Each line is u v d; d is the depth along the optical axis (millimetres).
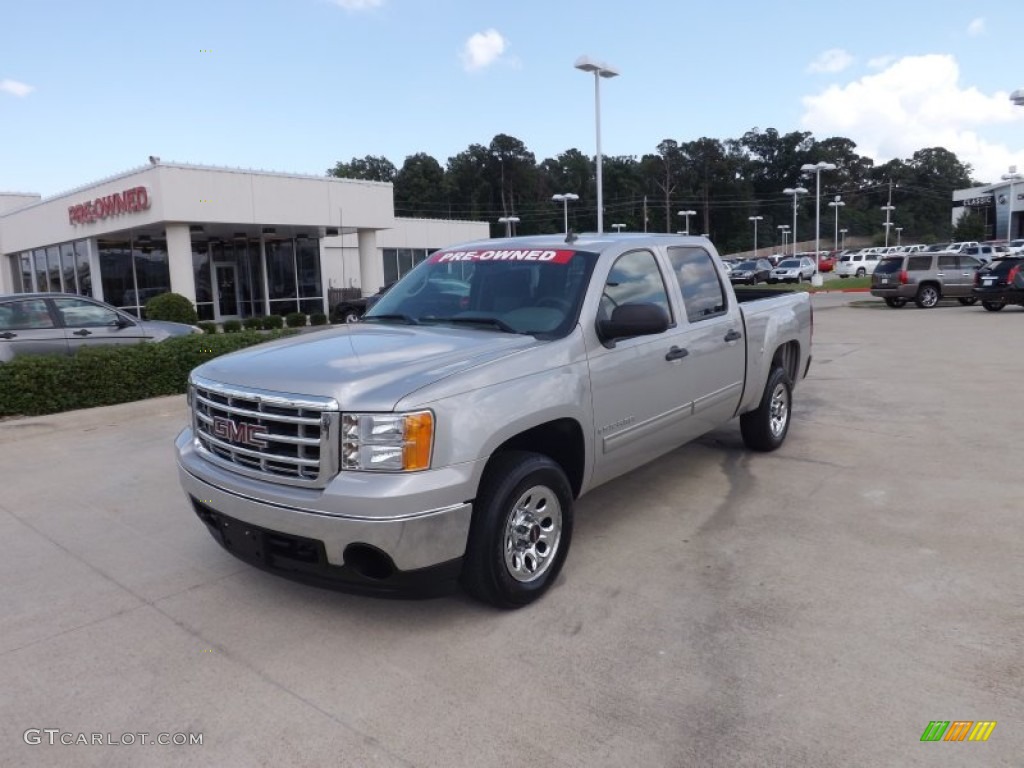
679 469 6363
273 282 30266
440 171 115312
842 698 3064
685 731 2893
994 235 81750
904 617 3705
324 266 32344
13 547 4941
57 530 5242
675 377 5008
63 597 4184
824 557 4461
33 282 31688
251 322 25766
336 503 3305
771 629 3633
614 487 5926
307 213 26641
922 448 6840
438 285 5027
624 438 4570
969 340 14711
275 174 25641
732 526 5023
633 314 4199
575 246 4789
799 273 50125
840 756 2729
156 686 3285
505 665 3377
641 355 4641
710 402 5523
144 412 9062
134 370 9438
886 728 2871
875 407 8703
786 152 138375
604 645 3531
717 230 126875
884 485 5797
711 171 121500
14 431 7984
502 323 4422
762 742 2816
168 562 4645
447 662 3412
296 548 3527
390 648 3549
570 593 4078
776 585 4105
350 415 3365
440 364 3674
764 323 6305
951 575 4156
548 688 3195
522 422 3721
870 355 13094
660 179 122125
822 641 3506
